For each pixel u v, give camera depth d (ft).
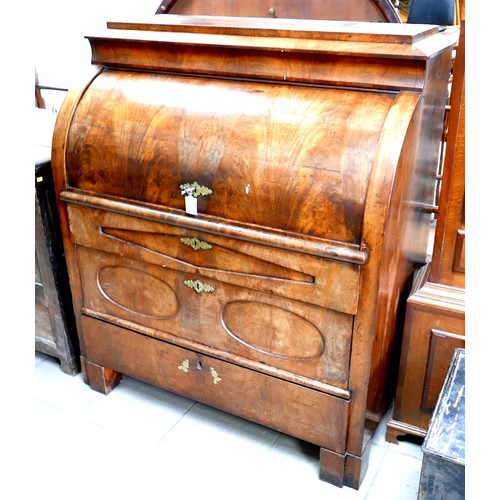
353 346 4.56
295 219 4.33
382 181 3.97
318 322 4.64
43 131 6.67
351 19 7.18
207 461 5.55
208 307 5.18
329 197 4.16
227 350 5.29
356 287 4.29
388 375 5.57
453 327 4.93
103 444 5.74
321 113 4.28
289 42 4.50
